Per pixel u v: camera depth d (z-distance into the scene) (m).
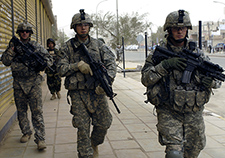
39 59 3.94
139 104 7.50
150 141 4.46
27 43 3.98
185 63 2.82
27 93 3.98
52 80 7.98
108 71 3.29
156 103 2.93
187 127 2.89
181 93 2.81
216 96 9.05
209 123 5.68
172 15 2.91
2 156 3.82
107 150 4.07
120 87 10.93
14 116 5.54
